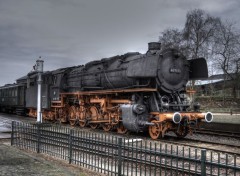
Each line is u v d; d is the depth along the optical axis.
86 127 21.41
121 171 8.05
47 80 26.81
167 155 7.10
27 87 29.42
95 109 19.88
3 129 17.86
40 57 21.02
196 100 46.94
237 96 49.31
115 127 18.08
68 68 24.89
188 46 46.41
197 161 6.44
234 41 47.84
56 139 10.66
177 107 15.83
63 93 23.70
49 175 7.95
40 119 20.95
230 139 15.62
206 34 46.53
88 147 9.23
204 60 16.16
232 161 10.09
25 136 12.42
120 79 17.75
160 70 15.51
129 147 7.86
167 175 8.00
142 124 15.41
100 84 19.95
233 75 48.00
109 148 8.65
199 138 16.08
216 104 44.50
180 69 16.28
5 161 9.44
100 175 8.35
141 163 7.66
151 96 15.81
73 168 9.15
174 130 15.76
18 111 34.09
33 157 10.13
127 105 16.12
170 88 15.88
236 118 26.22
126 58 18.45
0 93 41.44
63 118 24.00
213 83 56.56
